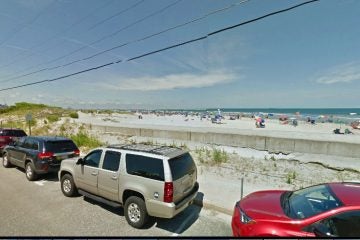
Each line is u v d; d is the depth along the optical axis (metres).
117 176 5.75
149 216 5.62
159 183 5.09
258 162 11.95
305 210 3.85
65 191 7.27
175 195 5.18
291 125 44.09
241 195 6.96
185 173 5.70
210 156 13.19
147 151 5.68
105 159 6.17
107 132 23.91
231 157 13.12
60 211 6.16
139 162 5.54
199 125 42.06
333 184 4.37
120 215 6.00
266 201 4.55
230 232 5.23
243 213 4.26
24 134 14.91
